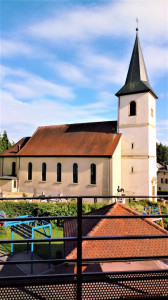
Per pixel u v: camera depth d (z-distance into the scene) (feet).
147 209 75.05
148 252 25.36
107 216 9.45
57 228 64.90
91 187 93.61
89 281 9.29
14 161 120.78
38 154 107.96
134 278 9.57
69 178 99.30
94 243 25.59
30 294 9.54
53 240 9.16
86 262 10.11
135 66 101.81
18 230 46.83
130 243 26.35
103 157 91.50
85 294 10.09
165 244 26.78
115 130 101.96
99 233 27.99
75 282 9.33
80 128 110.93
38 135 120.57
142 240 26.89
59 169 103.19
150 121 96.99
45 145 111.55
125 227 29.14
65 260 9.28
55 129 118.62
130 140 97.81
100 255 24.26
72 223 36.01
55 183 102.78
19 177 113.80
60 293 9.82
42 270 39.22
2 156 123.65
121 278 9.51
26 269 39.50
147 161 93.86
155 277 9.77
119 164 97.40
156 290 10.03
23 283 9.12
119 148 97.76
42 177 107.45
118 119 101.09
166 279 10.32
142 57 103.04
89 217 9.42
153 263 24.08
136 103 97.14
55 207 66.85
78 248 9.29
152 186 97.66
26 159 112.47
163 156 243.40
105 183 90.53
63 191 100.32
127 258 9.96
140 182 94.84
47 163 106.01
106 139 98.84
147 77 103.76
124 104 100.17
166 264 24.59
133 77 101.14
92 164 94.48
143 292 9.78
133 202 83.46
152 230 28.78
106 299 9.51
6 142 202.28
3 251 48.03
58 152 103.30
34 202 69.97
